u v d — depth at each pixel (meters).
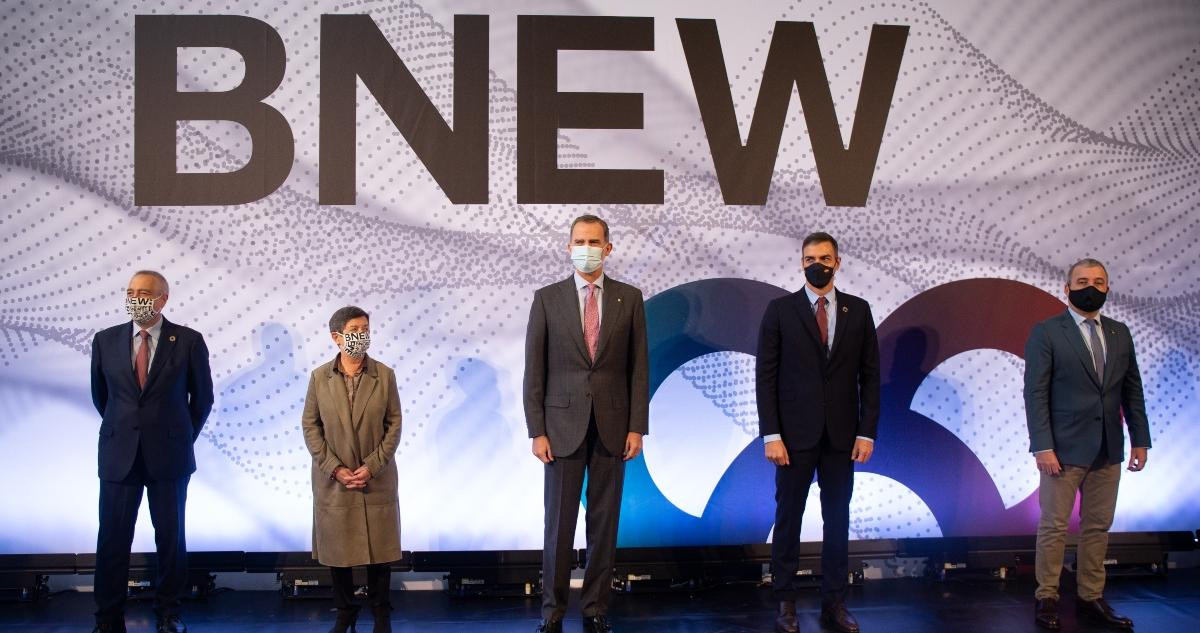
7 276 3.95
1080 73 4.27
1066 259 4.25
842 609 3.40
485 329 4.05
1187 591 3.96
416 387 4.04
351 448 3.21
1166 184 4.27
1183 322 4.27
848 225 4.16
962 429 4.22
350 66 4.04
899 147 4.20
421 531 4.02
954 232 4.21
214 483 3.99
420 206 4.05
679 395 4.11
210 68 4.02
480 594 3.90
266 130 4.02
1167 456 4.29
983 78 4.23
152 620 3.60
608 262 4.08
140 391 3.32
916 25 4.21
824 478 3.43
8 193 3.96
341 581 3.32
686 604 3.81
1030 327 4.24
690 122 4.12
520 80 4.08
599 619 3.27
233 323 4.00
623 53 4.11
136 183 3.99
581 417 3.25
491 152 4.06
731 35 4.14
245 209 4.00
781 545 3.45
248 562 3.89
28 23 3.96
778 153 4.15
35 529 3.95
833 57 4.18
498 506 4.05
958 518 4.22
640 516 4.09
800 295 3.47
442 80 4.07
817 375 3.39
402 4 4.06
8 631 3.48
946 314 4.21
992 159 4.23
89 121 3.98
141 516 3.95
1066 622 3.55
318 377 3.29
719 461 4.12
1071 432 3.47
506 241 4.06
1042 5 4.27
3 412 3.95
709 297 4.11
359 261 4.03
